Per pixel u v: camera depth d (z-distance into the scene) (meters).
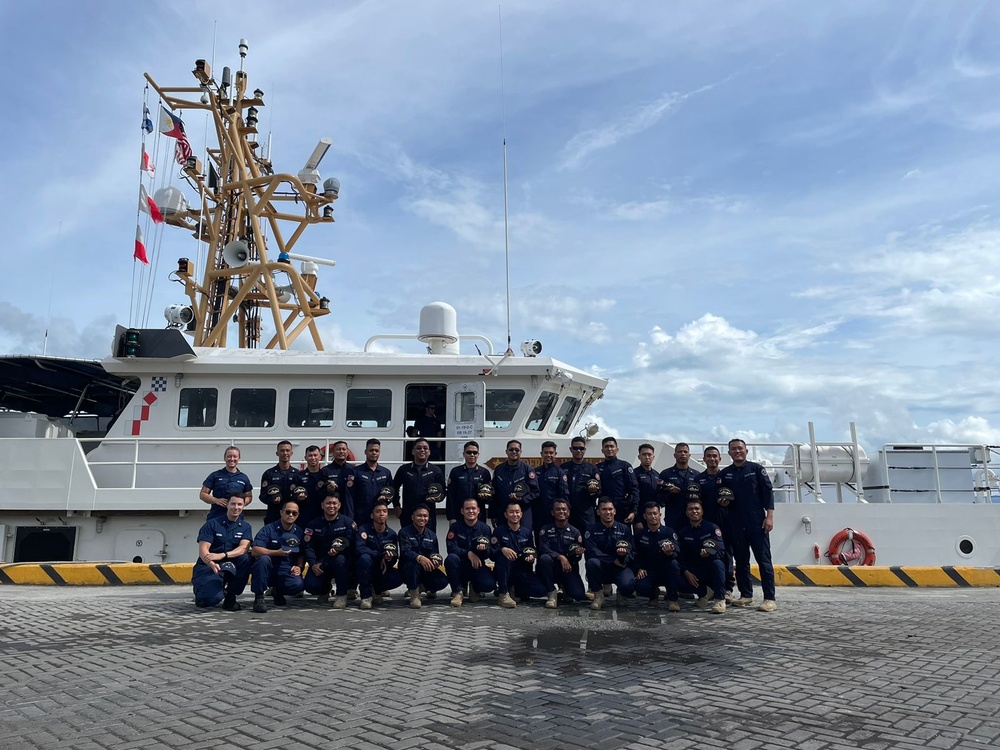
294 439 11.34
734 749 3.71
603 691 4.76
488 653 5.94
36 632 6.78
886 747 3.74
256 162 15.76
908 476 11.88
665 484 9.17
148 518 10.69
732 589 9.19
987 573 10.30
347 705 4.43
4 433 11.53
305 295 13.88
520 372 11.43
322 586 8.91
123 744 3.76
